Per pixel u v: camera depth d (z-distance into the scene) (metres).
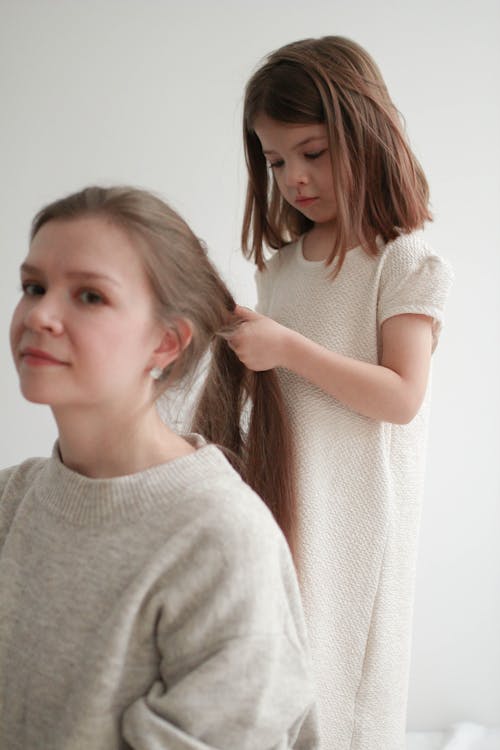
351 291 1.06
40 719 0.68
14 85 1.75
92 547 0.68
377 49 1.71
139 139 1.76
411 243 1.05
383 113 1.07
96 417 0.69
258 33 1.74
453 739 1.71
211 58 1.74
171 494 0.68
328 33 1.73
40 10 1.74
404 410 1.00
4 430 1.83
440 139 1.72
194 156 1.76
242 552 0.64
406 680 1.14
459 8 1.71
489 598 1.79
